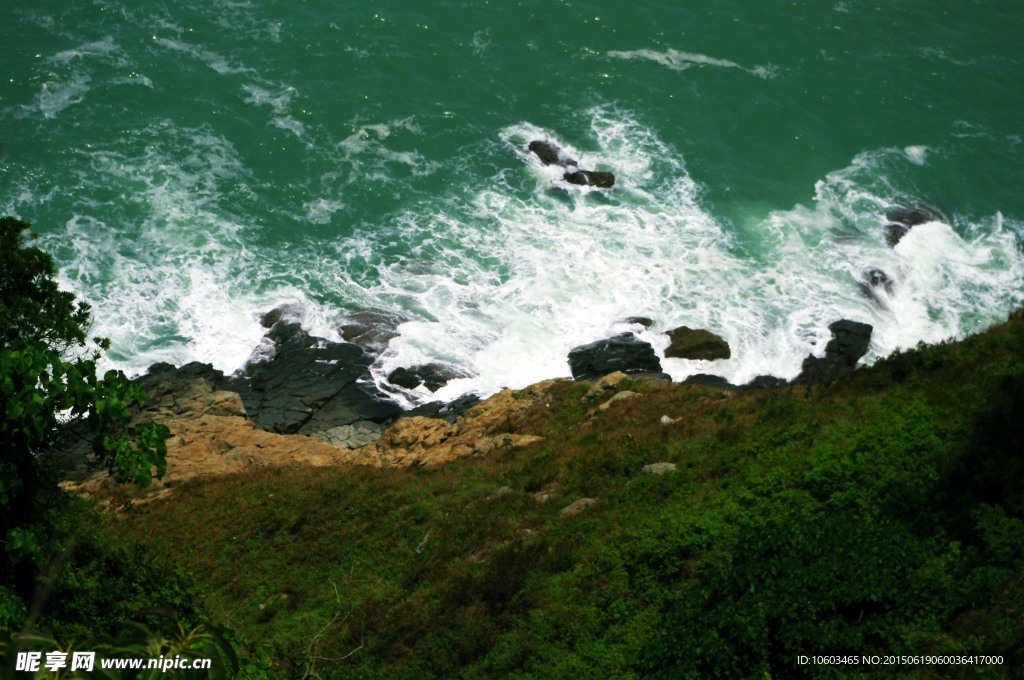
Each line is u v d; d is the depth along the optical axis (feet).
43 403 35.65
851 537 64.39
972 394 85.66
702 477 89.10
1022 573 58.54
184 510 114.83
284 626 88.89
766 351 155.02
